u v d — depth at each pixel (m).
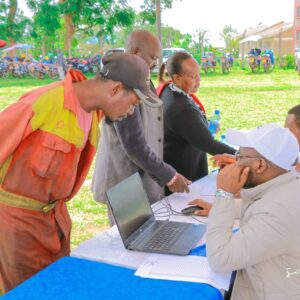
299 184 1.65
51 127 1.93
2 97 14.88
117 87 1.94
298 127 2.63
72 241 3.88
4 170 1.97
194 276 1.68
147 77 2.00
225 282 1.65
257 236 1.56
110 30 18.86
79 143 2.01
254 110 11.45
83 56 24.62
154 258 1.86
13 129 1.90
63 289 1.61
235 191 1.71
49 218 2.13
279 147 1.65
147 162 2.54
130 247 1.94
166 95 3.15
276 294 1.61
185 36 33.34
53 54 24.33
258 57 26.23
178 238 2.04
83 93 1.99
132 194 2.16
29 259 2.08
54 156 1.95
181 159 3.21
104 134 2.81
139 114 2.52
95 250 1.96
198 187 2.97
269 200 1.61
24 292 1.60
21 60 23.02
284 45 32.66
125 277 1.70
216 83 19.77
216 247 1.62
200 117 3.10
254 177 1.70
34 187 1.99
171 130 3.14
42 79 22.55
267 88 17.02
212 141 3.04
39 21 18.61
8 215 2.01
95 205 4.87
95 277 1.70
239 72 26.78
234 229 2.08
